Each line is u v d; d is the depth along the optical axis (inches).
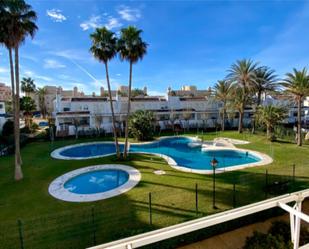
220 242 323.0
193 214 386.9
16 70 565.9
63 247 303.3
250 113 1801.2
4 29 520.7
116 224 357.7
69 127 1341.0
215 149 984.9
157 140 1219.2
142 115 1237.7
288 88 977.5
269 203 244.1
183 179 573.3
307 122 1788.9
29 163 756.0
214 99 1583.4
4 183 565.0
